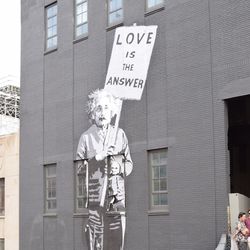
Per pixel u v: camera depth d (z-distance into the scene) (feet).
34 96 85.40
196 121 59.21
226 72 56.75
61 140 78.69
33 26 87.40
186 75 61.05
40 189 82.28
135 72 67.00
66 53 79.46
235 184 77.92
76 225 74.33
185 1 62.18
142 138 65.31
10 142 93.20
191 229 58.03
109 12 73.00
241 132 75.92
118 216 66.95
